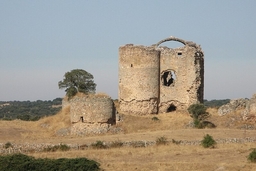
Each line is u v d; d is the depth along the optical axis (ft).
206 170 139.74
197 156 157.69
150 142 177.68
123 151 166.09
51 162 143.74
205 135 186.39
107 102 211.82
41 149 172.24
